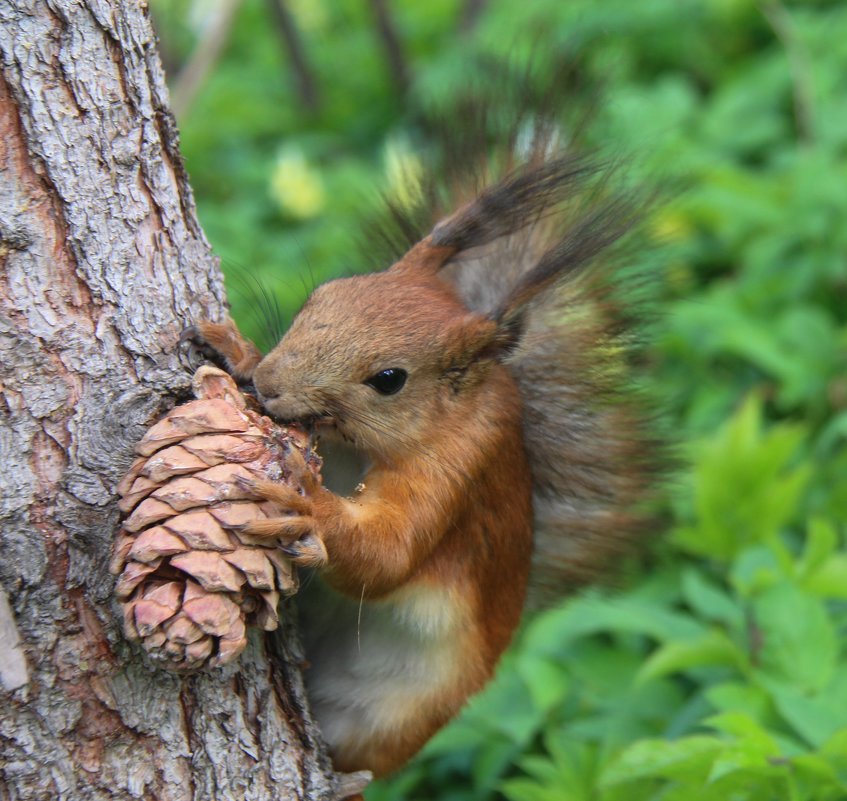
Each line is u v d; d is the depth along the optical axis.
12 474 1.51
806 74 2.17
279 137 2.66
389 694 1.59
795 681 1.63
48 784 1.51
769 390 1.83
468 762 1.70
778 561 1.67
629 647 1.71
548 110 1.63
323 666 1.60
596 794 1.63
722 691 1.63
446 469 1.57
